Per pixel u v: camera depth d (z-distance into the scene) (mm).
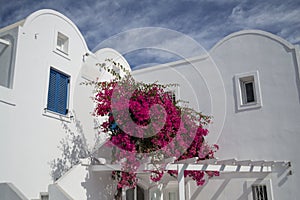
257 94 8594
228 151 8578
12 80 6555
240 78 8961
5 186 5586
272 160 7918
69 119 7949
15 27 7031
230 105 8883
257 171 7605
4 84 6688
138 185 8359
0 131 6035
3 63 6891
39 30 7566
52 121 7434
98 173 7285
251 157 8266
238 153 8453
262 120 8367
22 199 5285
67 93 8281
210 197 8531
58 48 8109
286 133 7973
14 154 6262
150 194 8500
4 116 6180
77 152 7902
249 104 8641
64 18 8539
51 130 7352
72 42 8711
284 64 8422
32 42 7281
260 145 8234
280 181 7754
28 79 6969
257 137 8320
